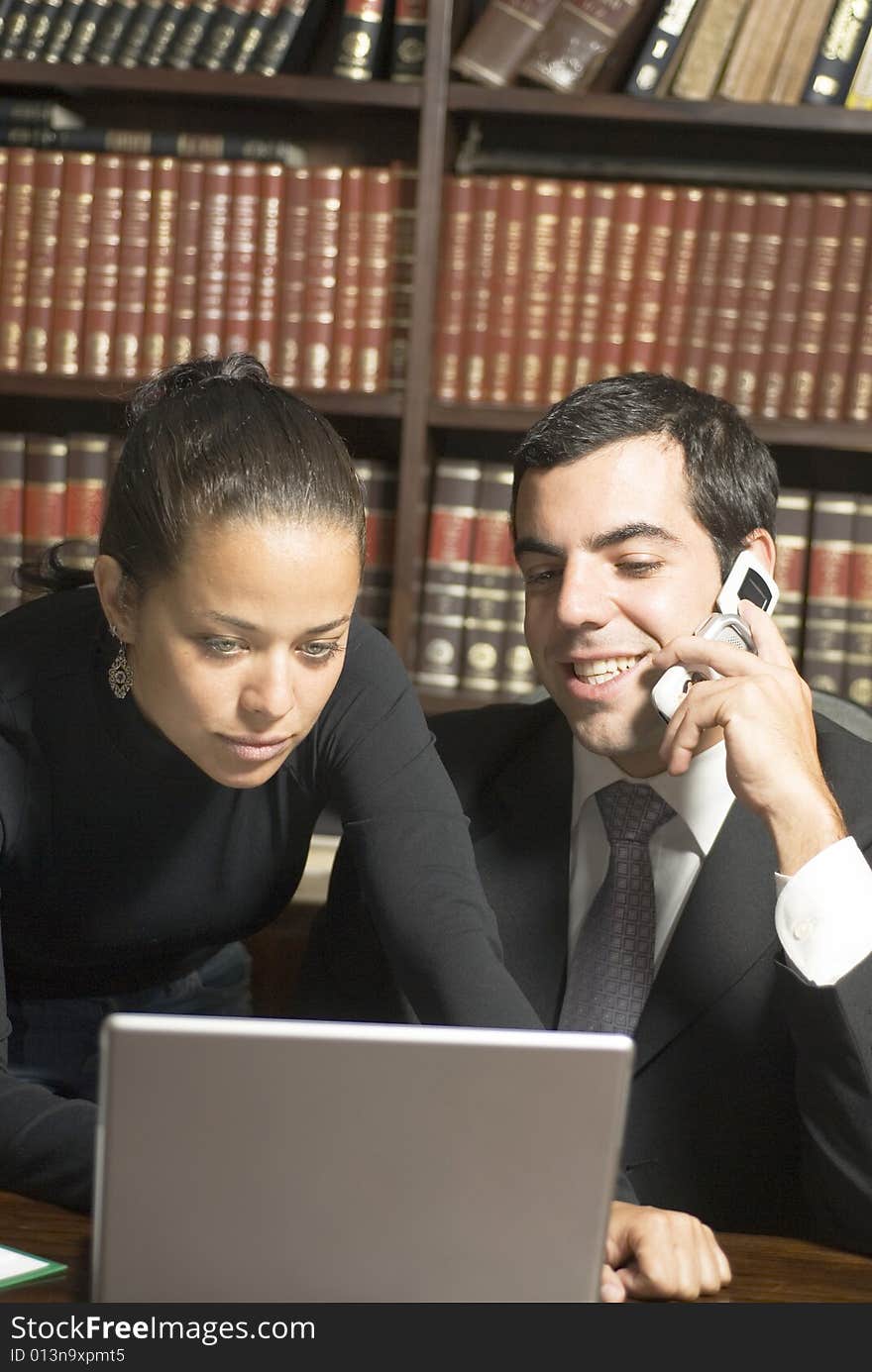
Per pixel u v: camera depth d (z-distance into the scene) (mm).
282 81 2297
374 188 2305
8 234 2340
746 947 1376
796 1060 1277
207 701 1062
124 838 1340
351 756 1282
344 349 2320
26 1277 947
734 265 2271
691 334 2283
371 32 2309
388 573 2393
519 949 1475
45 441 2387
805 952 1195
